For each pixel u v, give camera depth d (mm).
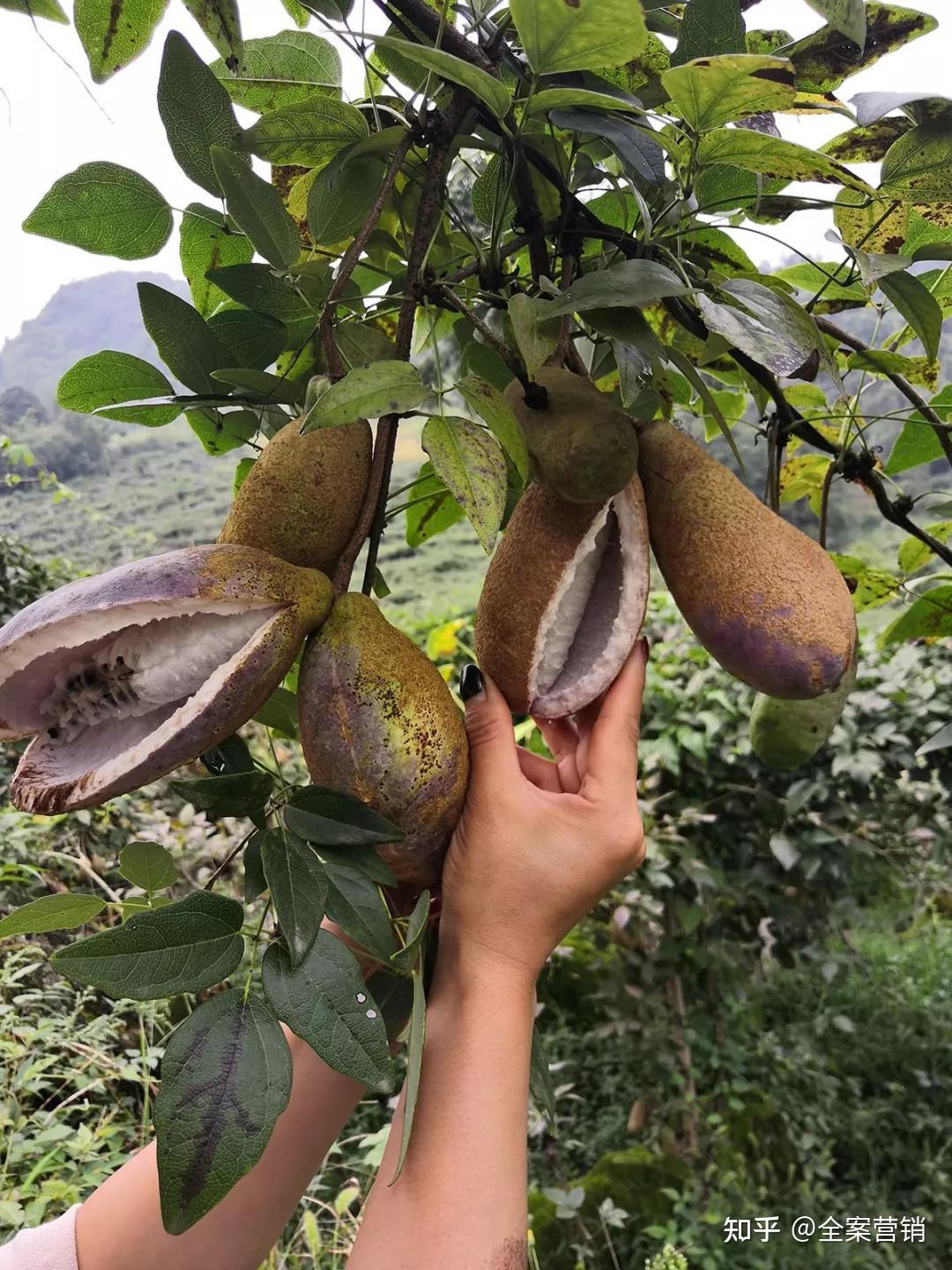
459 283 667
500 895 568
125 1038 1781
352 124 649
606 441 574
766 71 547
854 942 3400
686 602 642
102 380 714
